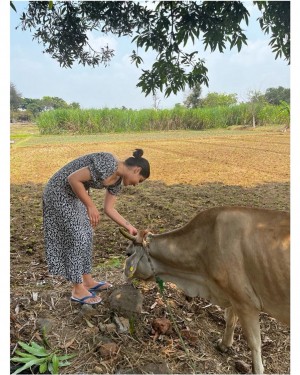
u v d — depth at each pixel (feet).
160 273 10.66
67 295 11.82
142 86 15.15
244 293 9.18
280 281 8.69
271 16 14.73
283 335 11.54
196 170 29.73
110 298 11.16
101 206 23.04
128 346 10.07
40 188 26.37
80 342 10.12
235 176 28.27
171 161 32.01
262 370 9.43
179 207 22.03
